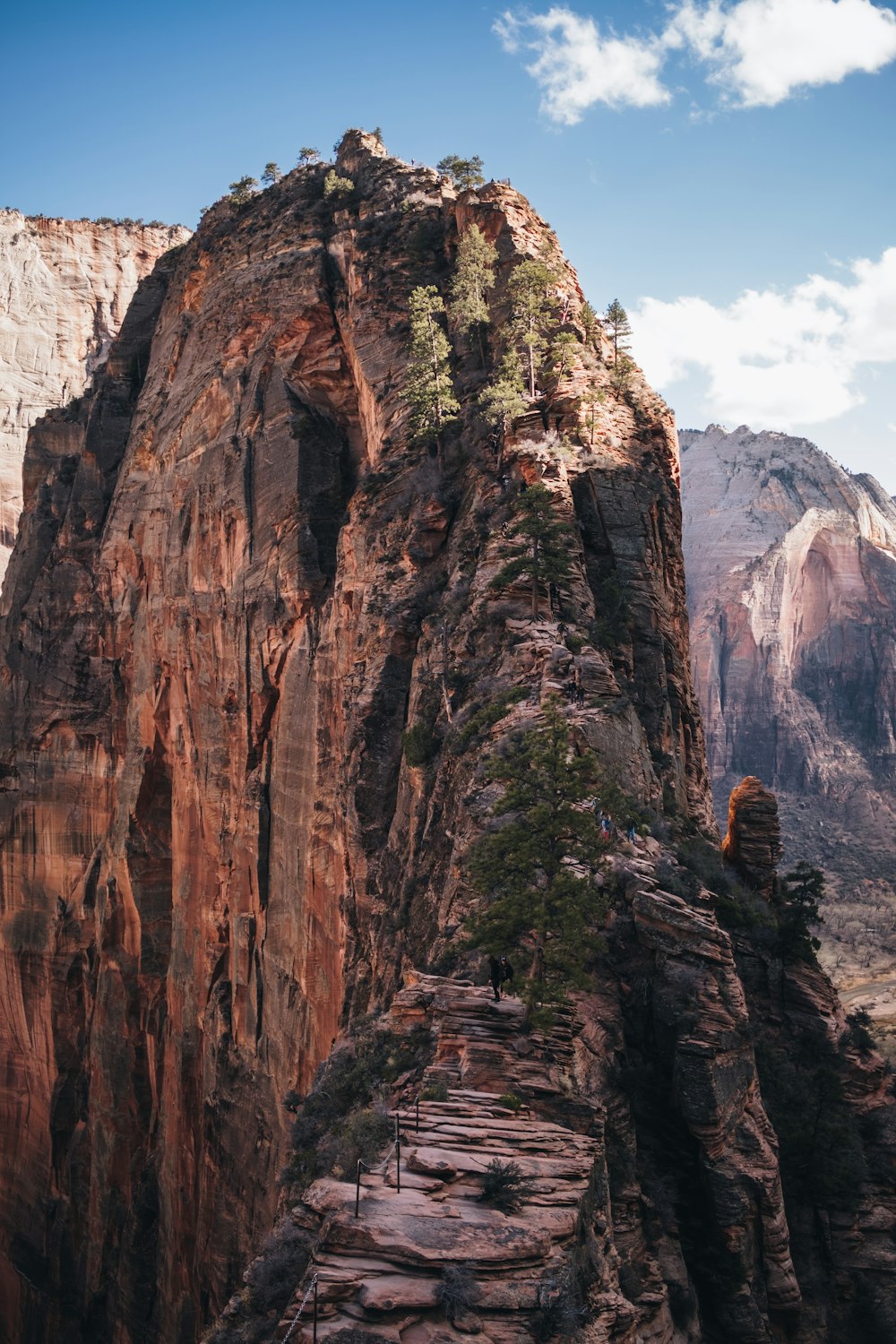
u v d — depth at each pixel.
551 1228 26.11
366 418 88.88
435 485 73.50
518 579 59.81
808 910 57.97
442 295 88.31
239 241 106.50
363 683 69.44
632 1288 32.16
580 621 59.56
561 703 50.06
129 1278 102.69
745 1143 38.38
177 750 102.50
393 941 55.34
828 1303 45.66
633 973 39.47
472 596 61.94
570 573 60.75
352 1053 42.34
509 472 69.00
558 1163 29.28
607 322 83.69
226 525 94.62
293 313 94.19
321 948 74.06
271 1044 82.00
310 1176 36.59
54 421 144.00
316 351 93.31
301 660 83.38
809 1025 54.12
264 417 93.00
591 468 68.06
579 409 72.06
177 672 101.94
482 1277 24.48
